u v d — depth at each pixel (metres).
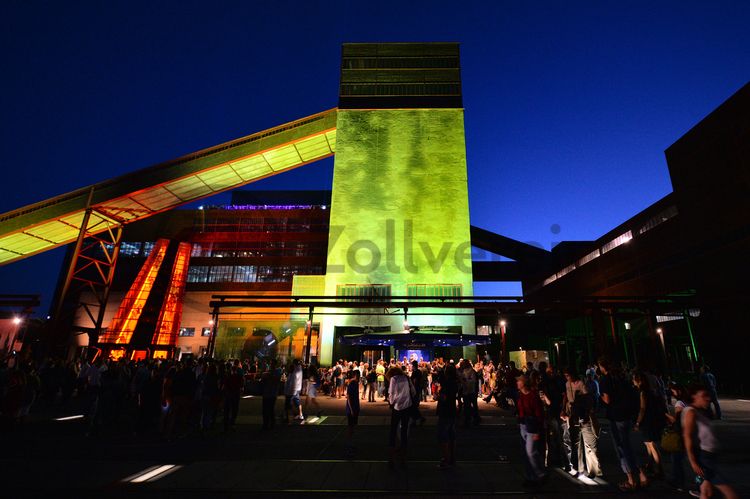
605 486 7.20
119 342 51.41
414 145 38.91
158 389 12.41
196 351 52.75
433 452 9.77
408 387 8.65
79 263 58.47
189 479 7.38
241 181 44.56
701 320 30.31
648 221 39.31
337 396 23.70
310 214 60.03
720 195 29.55
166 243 58.47
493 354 53.88
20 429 12.14
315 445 10.48
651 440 7.25
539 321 54.66
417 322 33.41
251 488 6.92
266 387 12.95
